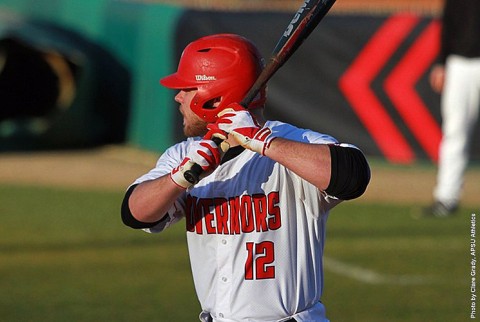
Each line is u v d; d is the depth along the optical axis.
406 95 42.97
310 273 12.58
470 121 34.06
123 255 29.64
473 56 33.19
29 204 36.31
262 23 42.47
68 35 49.84
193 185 11.95
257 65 12.55
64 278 27.09
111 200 37.12
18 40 46.97
